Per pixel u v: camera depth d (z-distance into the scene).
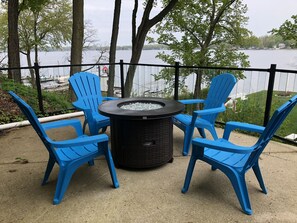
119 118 2.41
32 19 14.52
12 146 3.32
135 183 2.37
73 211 1.96
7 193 2.23
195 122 2.94
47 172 2.34
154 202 2.06
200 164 2.77
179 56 10.68
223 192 2.21
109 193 2.20
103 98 3.95
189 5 10.26
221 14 10.70
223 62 10.46
